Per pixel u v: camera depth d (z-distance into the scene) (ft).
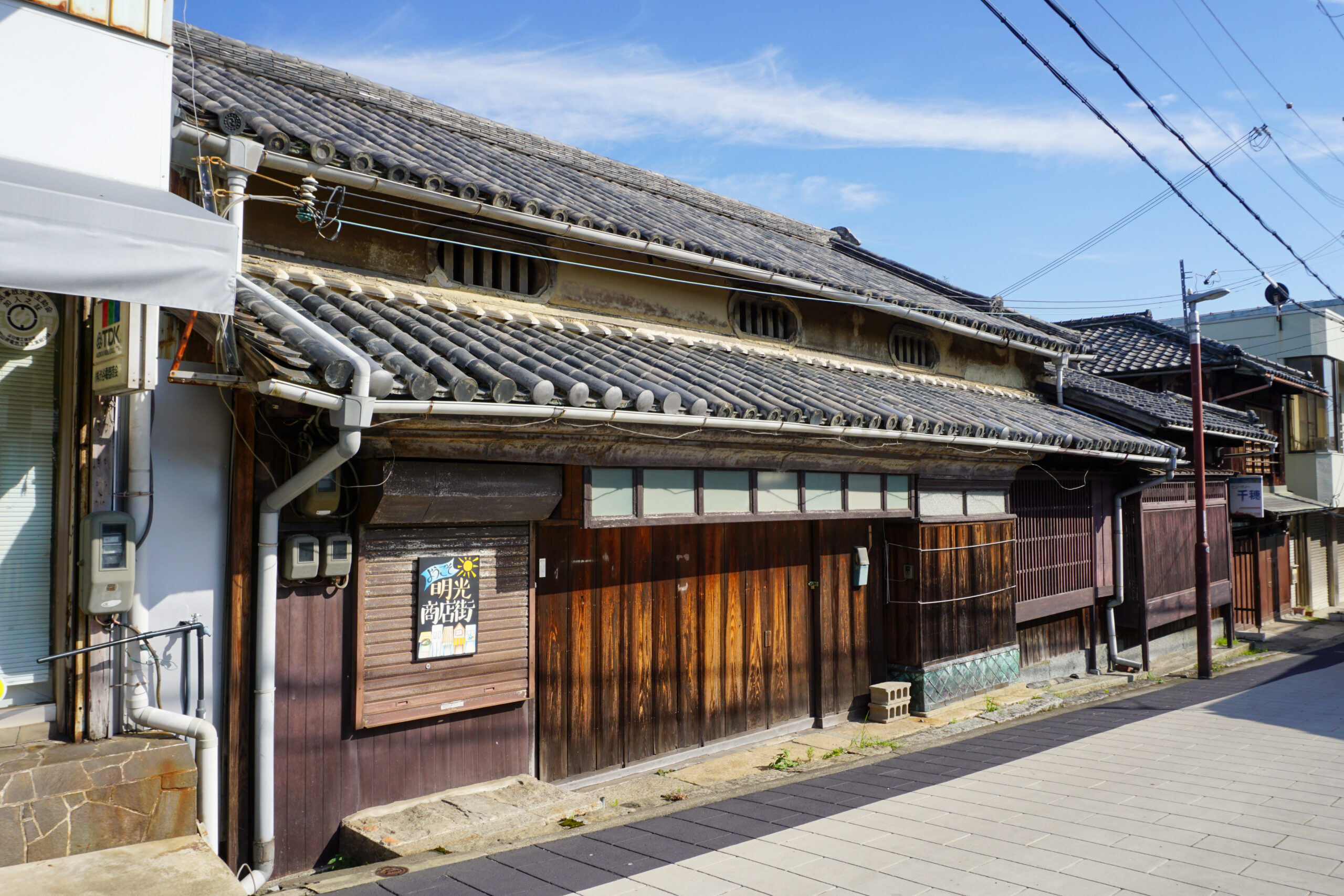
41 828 14.90
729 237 38.78
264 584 19.03
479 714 23.32
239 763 18.83
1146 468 48.62
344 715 20.63
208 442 18.95
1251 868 17.06
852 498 32.37
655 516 25.40
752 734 31.17
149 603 17.92
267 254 22.65
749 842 19.03
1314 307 98.02
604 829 20.40
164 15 18.10
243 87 28.09
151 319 15.70
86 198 13.14
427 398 18.01
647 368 25.18
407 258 25.54
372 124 30.45
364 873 17.72
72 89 16.89
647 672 27.81
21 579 16.85
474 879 17.03
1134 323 73.26
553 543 25.22
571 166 40.27
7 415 16.83
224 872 14.69
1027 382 50.55
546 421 20.88
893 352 42.06
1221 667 54.29
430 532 22.18
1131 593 51.39
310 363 16.58
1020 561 43.14
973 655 38.42
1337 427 85.30
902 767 26.37
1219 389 67.56
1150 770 24.81
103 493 17.04
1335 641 69.62
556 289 29.12
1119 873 16.80
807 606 33.65
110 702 17.10
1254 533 74.08
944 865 17.35
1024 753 27.61
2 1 16.24
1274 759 25.98
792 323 37.14
